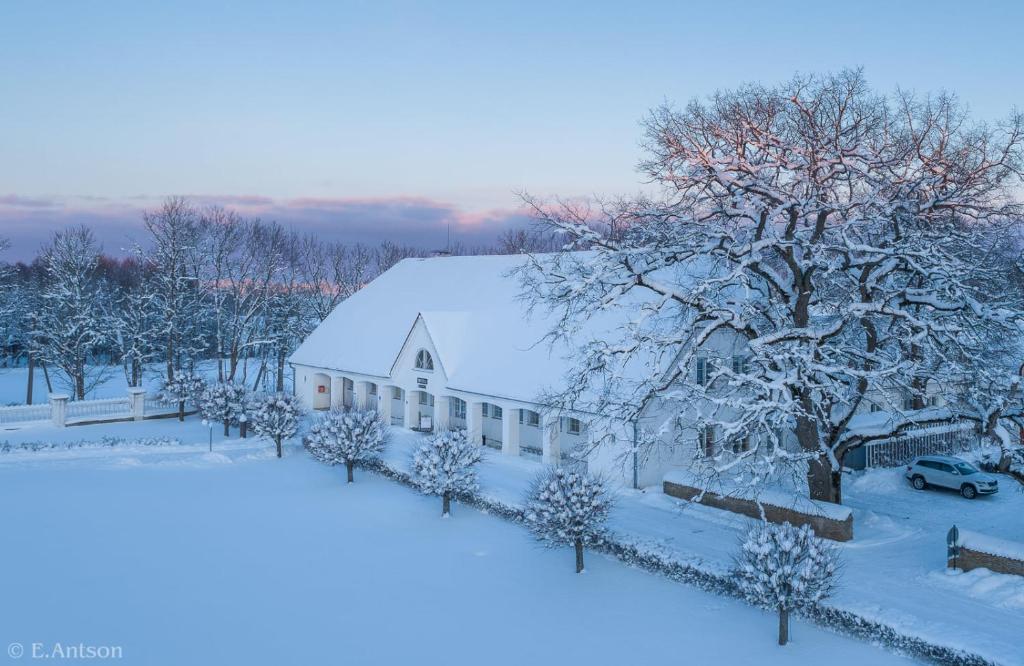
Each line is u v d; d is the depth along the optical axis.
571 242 24.67
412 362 41.66
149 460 36.69
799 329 22.14
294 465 36.31
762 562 17.16
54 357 62.94
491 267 46.91
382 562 22.89
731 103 23.66
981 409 21.58
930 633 16.23
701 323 25.11
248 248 71.81
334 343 50.25
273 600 19.91
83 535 24.97
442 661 16.52
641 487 30.05
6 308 80.88
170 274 62.88
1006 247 24.83
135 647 16.97
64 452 37.44
